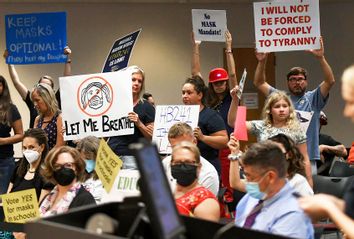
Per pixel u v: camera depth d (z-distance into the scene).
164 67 14.08
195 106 6.81
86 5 13.57
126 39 8.73
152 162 2.19
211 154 6.97
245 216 3.88
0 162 8.77
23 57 8.80
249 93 14.50
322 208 2.62
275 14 7.56
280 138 4.50
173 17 14.08
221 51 14.36
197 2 14.12
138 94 7.26
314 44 7.52
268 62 14.59
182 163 4.52
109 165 5.27
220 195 6.45
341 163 7.84
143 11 13.91
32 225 2.39
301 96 7.37
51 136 7.73
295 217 3.59
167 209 2.21
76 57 13.57
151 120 7.22
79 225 2.57
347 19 14.35
